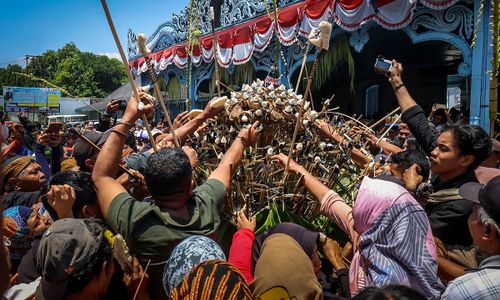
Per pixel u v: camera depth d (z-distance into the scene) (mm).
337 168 2580
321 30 2082
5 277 859
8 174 3250
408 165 2377
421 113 2928
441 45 9742
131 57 14180
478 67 5328
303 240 2000
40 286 1612
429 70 10867
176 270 1489
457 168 2377
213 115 2510
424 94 11117
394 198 1764
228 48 9273
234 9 9227
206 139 2707
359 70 11055
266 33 8070
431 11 5875
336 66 8594
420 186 2268
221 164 2125
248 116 2527
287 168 2314
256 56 9164
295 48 8141
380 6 5945
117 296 1727
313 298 1683
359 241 1834
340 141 2684
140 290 1674
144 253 1721
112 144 1952
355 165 2887
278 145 2541
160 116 13180
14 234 2516
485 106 5312
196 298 1272
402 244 1682
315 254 2006
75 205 2117
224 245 2379
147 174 1779
